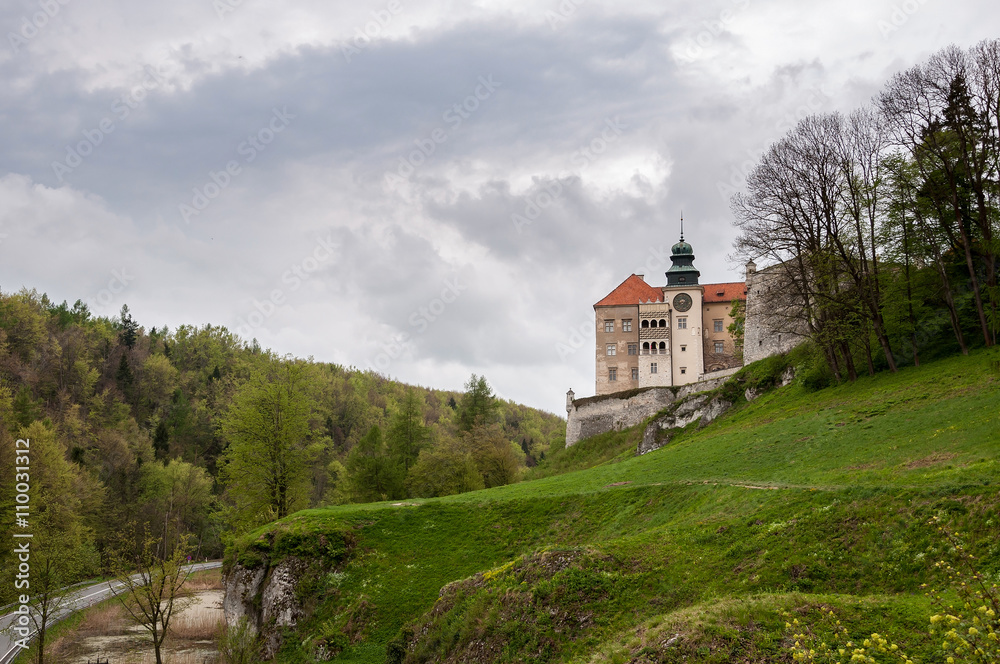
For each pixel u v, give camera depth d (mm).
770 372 77438
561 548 33844
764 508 34375
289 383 65500
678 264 111688
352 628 41562
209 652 46906
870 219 63438
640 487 47875
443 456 80562
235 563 47875
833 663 20266
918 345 61312
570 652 28250
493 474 88562
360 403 181125
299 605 44438
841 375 65500
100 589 67438
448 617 33906
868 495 30828
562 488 54969
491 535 48250
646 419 94188
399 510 52062
